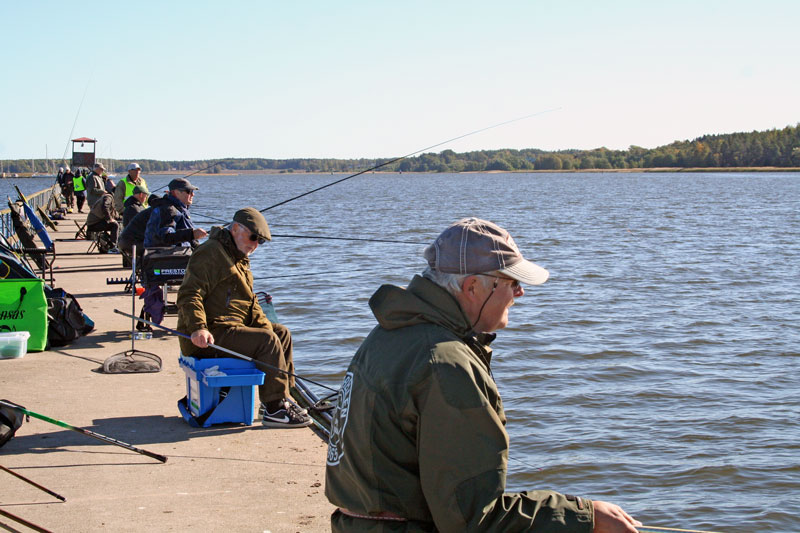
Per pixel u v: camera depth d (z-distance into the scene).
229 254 5.75
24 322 7.78
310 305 15.91
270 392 5.70
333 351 12.02
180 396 6.42
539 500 2.16
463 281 2.35
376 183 192.88
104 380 6.84
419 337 2.25
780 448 8.26
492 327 2.44
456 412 2.13
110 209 16.11
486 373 2.26
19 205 12.98
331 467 2.41
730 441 8.45
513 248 2.41
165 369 7.25
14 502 4.32
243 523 4.09
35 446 5.22
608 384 10.53
